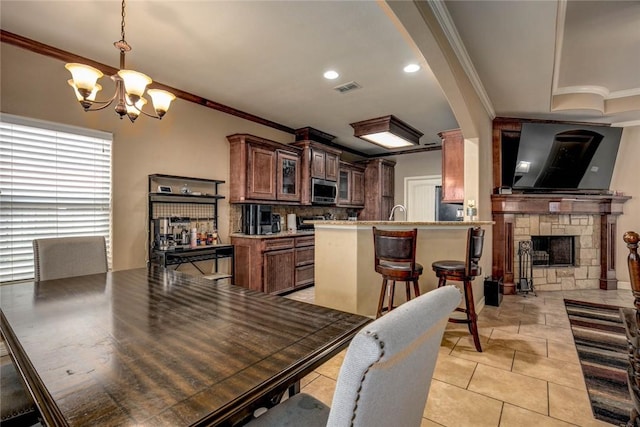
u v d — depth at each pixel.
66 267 2.28
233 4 2.17
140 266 3.35
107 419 0.71
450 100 2.92
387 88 3.60
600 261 4.84
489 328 3.05
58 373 0.90
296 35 2.55
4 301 1.59
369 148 6.82
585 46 2.98
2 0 2.12
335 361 2.43
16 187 2.63
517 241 4.69
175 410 0.74
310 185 5.06
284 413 1.07
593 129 4.50
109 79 3.13
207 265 3.98
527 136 4.44
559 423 1.70
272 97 3.87
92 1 2.14
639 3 2.35
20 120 2.62
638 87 4.03
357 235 2.96
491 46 2.68
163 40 2.62
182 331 1.20
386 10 1.90
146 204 3.42
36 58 2.70
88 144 3.02
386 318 0.62
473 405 1.86
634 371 1.11
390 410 0.67
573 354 2.49
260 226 4.28
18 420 1.18
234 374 0.90
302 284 4.56
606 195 4.73
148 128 3.45
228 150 4.27
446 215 6.39
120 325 1.26
